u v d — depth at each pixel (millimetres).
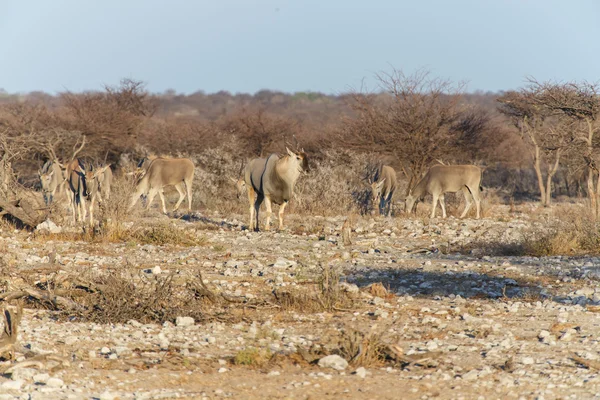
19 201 71500
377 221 86375
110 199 75750
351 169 112312
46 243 64250
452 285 47812
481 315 39531
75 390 26531
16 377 27703
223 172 118438
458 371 29641
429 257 60031
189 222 83875
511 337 34656
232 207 103438
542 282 48875
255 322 37719
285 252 61594
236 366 30156
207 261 56188
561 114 99625
